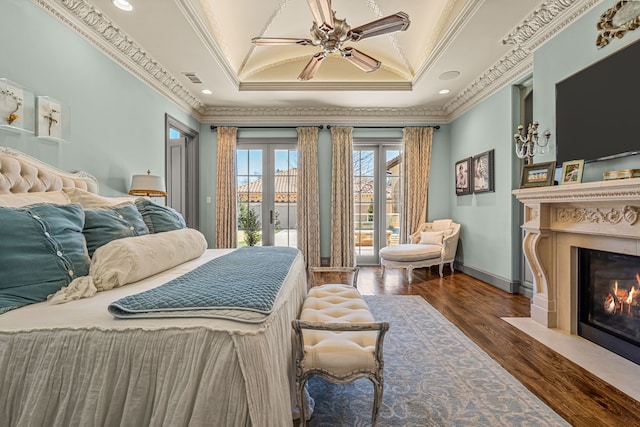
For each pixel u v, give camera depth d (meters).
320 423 1.49
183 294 1.12
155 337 0.95
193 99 4.72
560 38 2.66
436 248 4.61
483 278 4.33
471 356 2.14
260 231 5.58
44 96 2.24
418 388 1.77
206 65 3.67
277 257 2.11
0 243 1.16
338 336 1.50
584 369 1.96
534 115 2.99
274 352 1.03
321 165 5.50
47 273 1.23
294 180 5.58
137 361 0.94
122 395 0.93
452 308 3.19
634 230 1.91
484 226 4.30
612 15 2.14
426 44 3.90
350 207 5.39
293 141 5.51
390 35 3.97
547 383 1.81
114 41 2.91
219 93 4.61
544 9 2.62
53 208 1.44
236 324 0.97
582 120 2.38
